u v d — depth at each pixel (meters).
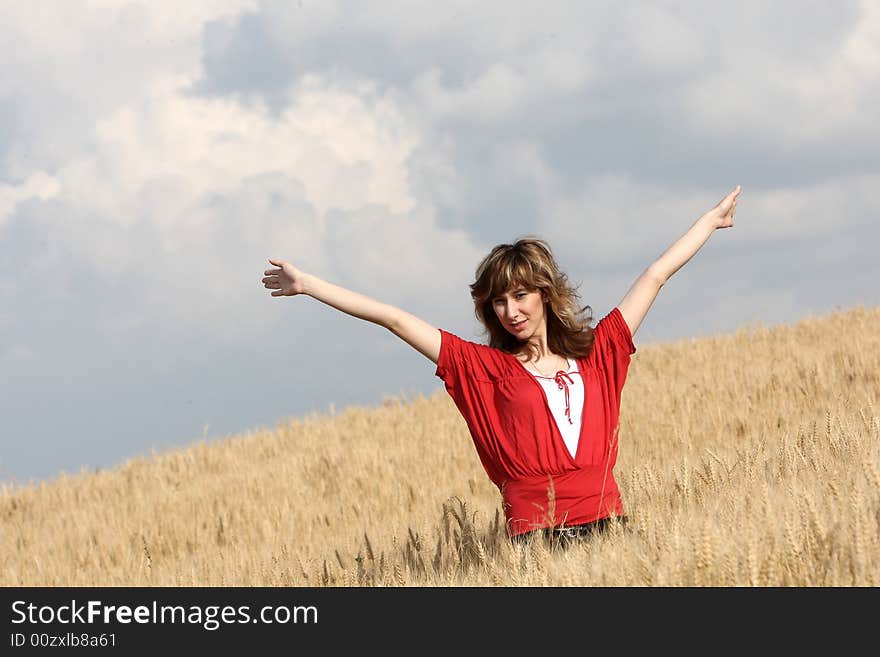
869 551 5.00
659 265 7.20
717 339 27.55
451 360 6.75
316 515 14.83
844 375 16.55
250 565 10.85
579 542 6.31
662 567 5.26
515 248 6.70
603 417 6.80
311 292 6.64
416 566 7.25
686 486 7.09
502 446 6.68
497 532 7.30
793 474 6.92
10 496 22.33
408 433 22.38
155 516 17.45
